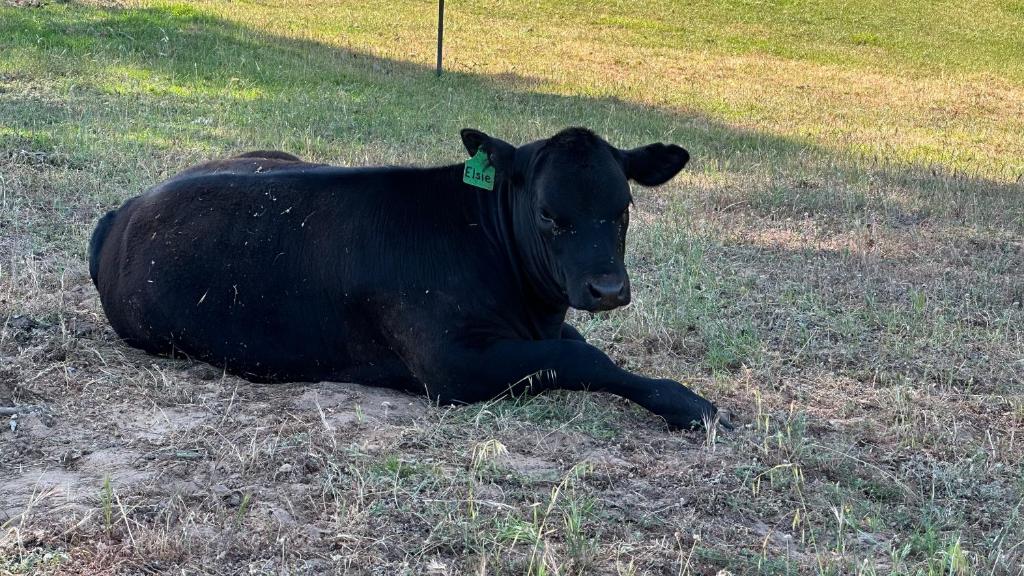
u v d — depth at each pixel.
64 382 5.89
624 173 6.12
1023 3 33.91
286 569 4.22
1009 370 7.06
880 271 9.30
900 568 4.49
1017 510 5.04
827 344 7.41
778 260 9.49
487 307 6.07
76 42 16.56
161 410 5.62
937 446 5.84
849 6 32.28
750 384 6.63
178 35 18.30
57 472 4.91
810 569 4.50
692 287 8.30
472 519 4.55
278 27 21.59
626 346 7.14
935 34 30.12
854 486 5.33
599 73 21.64
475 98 16.61
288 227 6.31
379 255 6.12
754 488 5.12
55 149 10.64
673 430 5.86
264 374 6.32
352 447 5.18
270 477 4.94
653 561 4.45
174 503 4.62
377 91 16.06
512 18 27.62
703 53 25.80
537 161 5.93
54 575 4.06
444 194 6.28
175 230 6.45
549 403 5.98
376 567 4.28
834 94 21.73
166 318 6.34
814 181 12.62
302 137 12.34
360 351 6.23
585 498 4.87
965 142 17.36
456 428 5.62
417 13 26.56
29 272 7.45
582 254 5.64
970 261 9.81
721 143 15.09
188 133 12.02
